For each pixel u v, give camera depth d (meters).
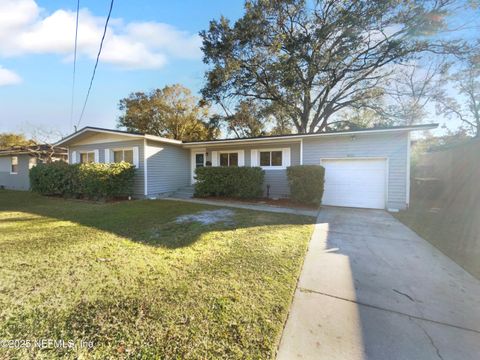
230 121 18.91
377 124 15.67
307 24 13.39
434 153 12.59
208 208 7.59
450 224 5.70
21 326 1.91
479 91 15.27
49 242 4.02
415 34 11.50
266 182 10.35
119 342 1.74
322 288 2.58
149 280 2.68
